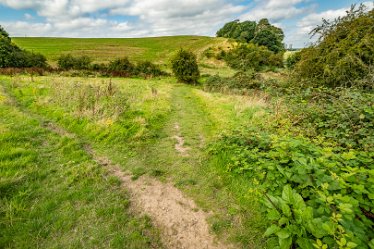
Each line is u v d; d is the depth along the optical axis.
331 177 2.88
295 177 3.14
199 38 89.06
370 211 2.67
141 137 7.10
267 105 10.04
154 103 12.23
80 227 3.28
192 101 15.83
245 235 3.15
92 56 59.00
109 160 5.62
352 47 9.18
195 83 33.09
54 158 5.41
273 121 6.77
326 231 2.10
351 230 2.16
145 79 35.31
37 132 6.86
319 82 10.24
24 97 11.44
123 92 14.02
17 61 33.34
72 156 5.54
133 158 5.76
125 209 3.76
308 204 2.84
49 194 4.00
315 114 6.12
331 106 5.92
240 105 11.70
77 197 3.96
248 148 5.18
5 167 4.64
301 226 2.18
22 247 2.88
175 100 15.79
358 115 5.04
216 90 23.03
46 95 11.70
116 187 4.39
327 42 10.88
